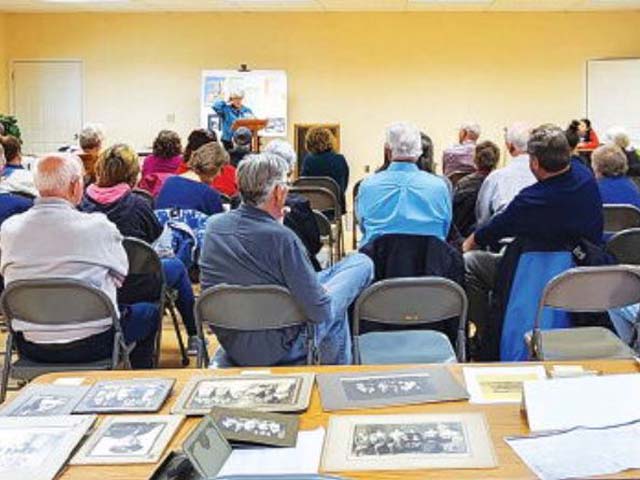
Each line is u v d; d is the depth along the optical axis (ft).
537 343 9.79
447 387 6.19
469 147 25.08
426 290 9.39
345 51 34.47
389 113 34.71
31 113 35.27
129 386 6.40
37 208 10.03
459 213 17.37
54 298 9.79
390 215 11.69
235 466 5.03
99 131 20.35
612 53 33.91
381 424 5.57
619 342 10.15
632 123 33.50
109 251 10.19
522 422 5.56
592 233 10.85
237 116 32.37
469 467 4.94
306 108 34.76
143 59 34.86
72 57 35.01
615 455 4.99
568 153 10.66
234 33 34.55
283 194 9.42
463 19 34.06
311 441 5.36
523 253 10.88
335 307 9.60
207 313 9.20
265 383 6.36
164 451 5.28
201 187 15.52
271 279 9.16
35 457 5.19
